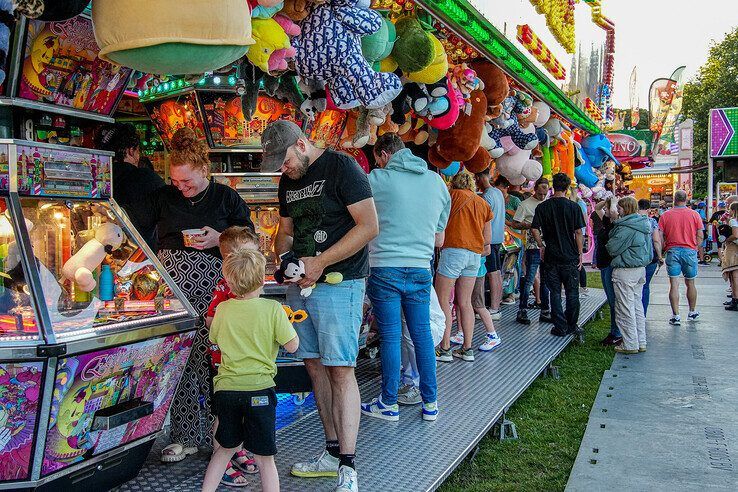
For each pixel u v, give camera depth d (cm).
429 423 446
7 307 258
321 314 334
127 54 234
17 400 249
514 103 745
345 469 331
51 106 298
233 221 357
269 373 305
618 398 591
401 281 434
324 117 511
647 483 408
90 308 284
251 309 302
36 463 257
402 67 458
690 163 3045
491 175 909
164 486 332
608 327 942
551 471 429
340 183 332
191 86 455
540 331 795
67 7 225
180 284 352
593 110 1260
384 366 447
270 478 309
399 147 448
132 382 293
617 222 774
